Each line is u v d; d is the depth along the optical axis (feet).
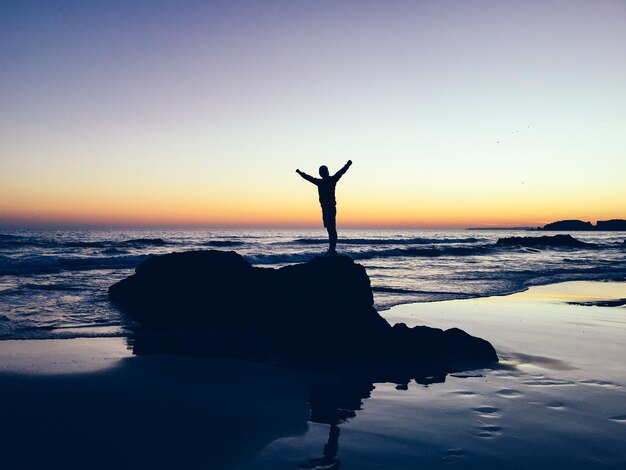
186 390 22.98
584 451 16.70
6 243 139.54
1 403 20.04
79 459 15.75
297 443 17.40
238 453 16.57
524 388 23.99
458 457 16.22
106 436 17.52
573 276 84.89
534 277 82.99
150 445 16.97
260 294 37.93
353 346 30.81
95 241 174.70
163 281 45.27
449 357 29.99
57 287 58.23
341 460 16.05
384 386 24.43
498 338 35.47
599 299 57.26
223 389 23.41
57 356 28.30
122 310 44.45
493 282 74.33
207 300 41.47
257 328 36.01
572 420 19.60
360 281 34.58
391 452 16.62
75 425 18.31
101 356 28.73
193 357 29.50
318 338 31.73
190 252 46.91
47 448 16.39
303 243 202.59
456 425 19.10
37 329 35.91
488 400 22.13
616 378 25.76
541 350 32.04
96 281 65.26
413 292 61.52
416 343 30.96
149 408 20.38
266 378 25.55
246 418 19.74
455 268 101.60
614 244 262.06
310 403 21.79
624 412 20.56
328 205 36.45
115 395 21.67
